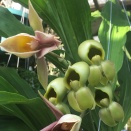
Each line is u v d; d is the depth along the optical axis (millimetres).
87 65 321
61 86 322
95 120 439
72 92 320
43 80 351
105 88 335
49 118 397
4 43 310
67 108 325
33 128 401
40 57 320
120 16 488
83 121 428
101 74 329
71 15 443
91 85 331
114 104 337
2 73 422
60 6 437
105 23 482
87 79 325
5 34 439
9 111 392
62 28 459
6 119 413
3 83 390
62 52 441
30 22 336
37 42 319
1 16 458
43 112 390
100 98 340
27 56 318
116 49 443
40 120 399
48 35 318
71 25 450
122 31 459
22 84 434
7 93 323
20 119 417
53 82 326
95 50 337
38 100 363
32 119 400
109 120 339
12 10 708
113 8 501
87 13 445
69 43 457
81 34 454
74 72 322
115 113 335
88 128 431
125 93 463
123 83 486
